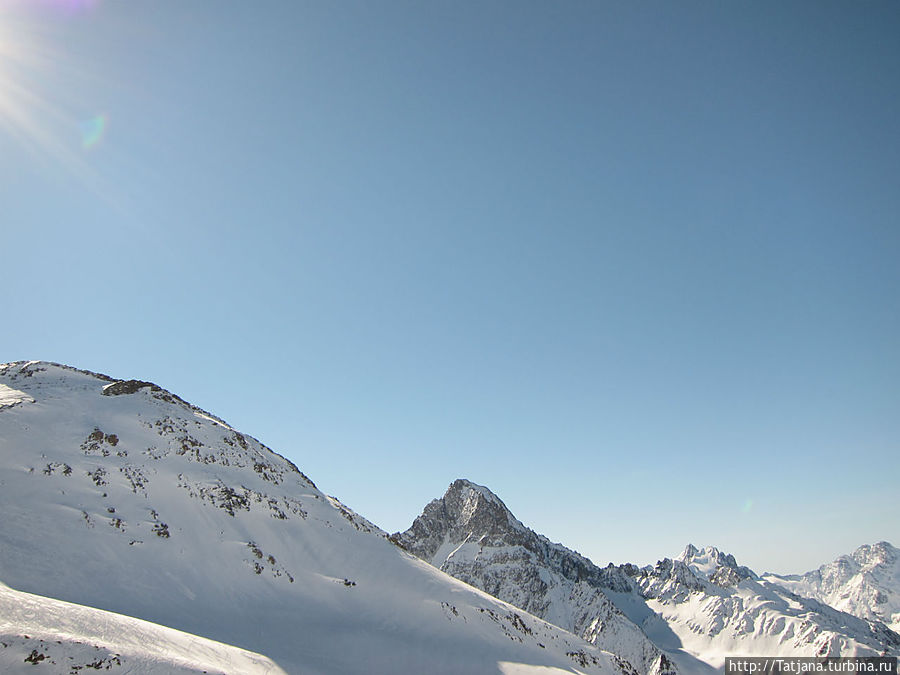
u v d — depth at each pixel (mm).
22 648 36906
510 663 85875
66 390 109125
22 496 72625
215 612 69438
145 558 72875
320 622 78250
